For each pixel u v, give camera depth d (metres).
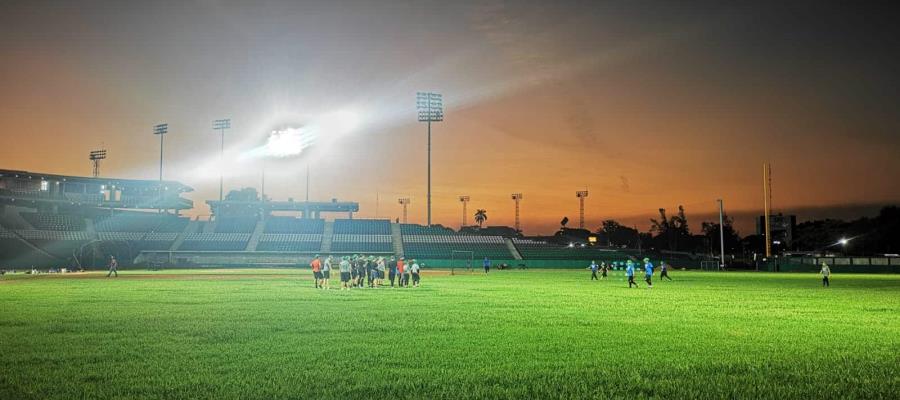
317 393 9.34
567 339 14.52
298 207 119.62
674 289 36.88
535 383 10.01
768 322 18.17
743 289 37.06
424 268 96.00
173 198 113.25
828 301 26.81
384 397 9.15
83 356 12.20
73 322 17.75
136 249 98.69
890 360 11.98
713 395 9.31
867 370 11.05
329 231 112.75
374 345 13.59
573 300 26.91
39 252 86.00
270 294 30.64
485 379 10.25
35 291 33.06
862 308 23.14
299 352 12.66
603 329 16.36
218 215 115.00
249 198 156.25
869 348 13.35
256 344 13.70
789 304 25.06
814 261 93.56
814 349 13.19
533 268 100.56
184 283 42.88
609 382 10.07
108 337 14.73
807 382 10.14
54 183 101.62
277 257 101.12
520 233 156.12
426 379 10.24
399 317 19.28
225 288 36.28
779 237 140.88
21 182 97.88
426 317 19.28
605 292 33.38
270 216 118.62
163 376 10.45
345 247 106.94
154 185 110.62
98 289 35.12
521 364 11.49
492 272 77.12
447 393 9.37
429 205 90.94
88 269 83.56
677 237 184.62
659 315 20.17
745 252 177.38
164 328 16.39
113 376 10.46
